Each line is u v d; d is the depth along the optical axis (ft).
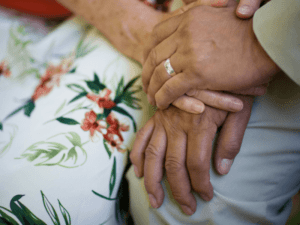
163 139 1.41
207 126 1.28
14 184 1.35
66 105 1.66
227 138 1.27
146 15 1.82
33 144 1.49
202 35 1.20
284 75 1.30
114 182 1.47
